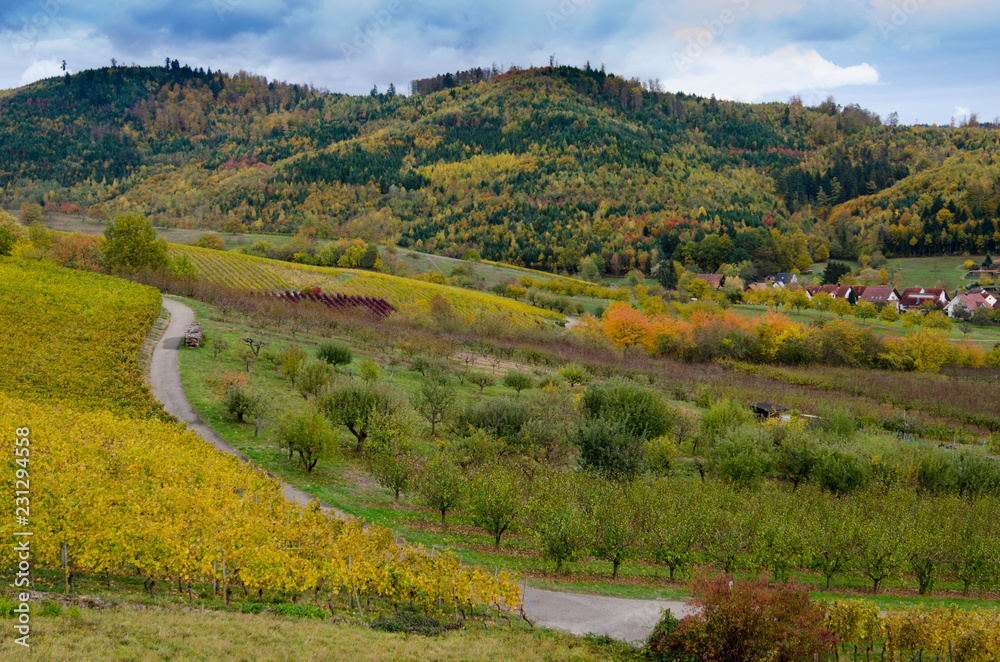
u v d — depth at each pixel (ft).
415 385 213.25
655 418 183.21
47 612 53.06
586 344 345.10
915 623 73.56
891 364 356.79
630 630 77.87
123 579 69.97
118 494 78.02
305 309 315.58
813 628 65.21
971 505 150.20
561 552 94.43
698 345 362.33
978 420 260.83
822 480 158.92
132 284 289.74
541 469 132.46
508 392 225.35
